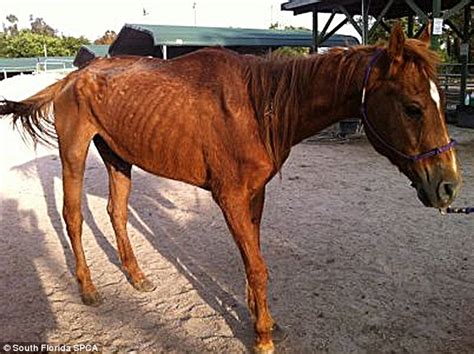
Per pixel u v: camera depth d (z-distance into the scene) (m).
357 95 2.20
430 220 4.54
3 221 4.88
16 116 3.32
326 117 2.34
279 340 2.63
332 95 2.25
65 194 3.15
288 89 2.30
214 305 3.06
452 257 3.67
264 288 2.48
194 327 2.81
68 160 3.10
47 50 52.84
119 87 2.80
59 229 4.60
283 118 2.30
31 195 5.92
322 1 10.81
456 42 16.12
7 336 2.73
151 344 2.65
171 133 2.55
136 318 2.93
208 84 2.46
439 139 1.97
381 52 2.10
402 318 2.84
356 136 10.15
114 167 3.31
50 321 2.90
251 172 2.36
